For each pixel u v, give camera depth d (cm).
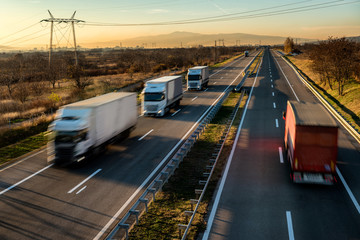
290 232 936
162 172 1319
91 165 1597
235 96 3666
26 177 1462
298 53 12925
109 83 4884
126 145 1928
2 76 4412
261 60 9700
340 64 3388
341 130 2122
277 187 1264
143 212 1103
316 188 1251
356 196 1176
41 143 2066
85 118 1557
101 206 1156
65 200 1211
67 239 947
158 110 2630
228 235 929
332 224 978
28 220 1064
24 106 3278
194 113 2833
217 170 1468
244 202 1141
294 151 1205
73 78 4428
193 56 11138
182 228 911
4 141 2106
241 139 1958
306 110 1380
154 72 7506
